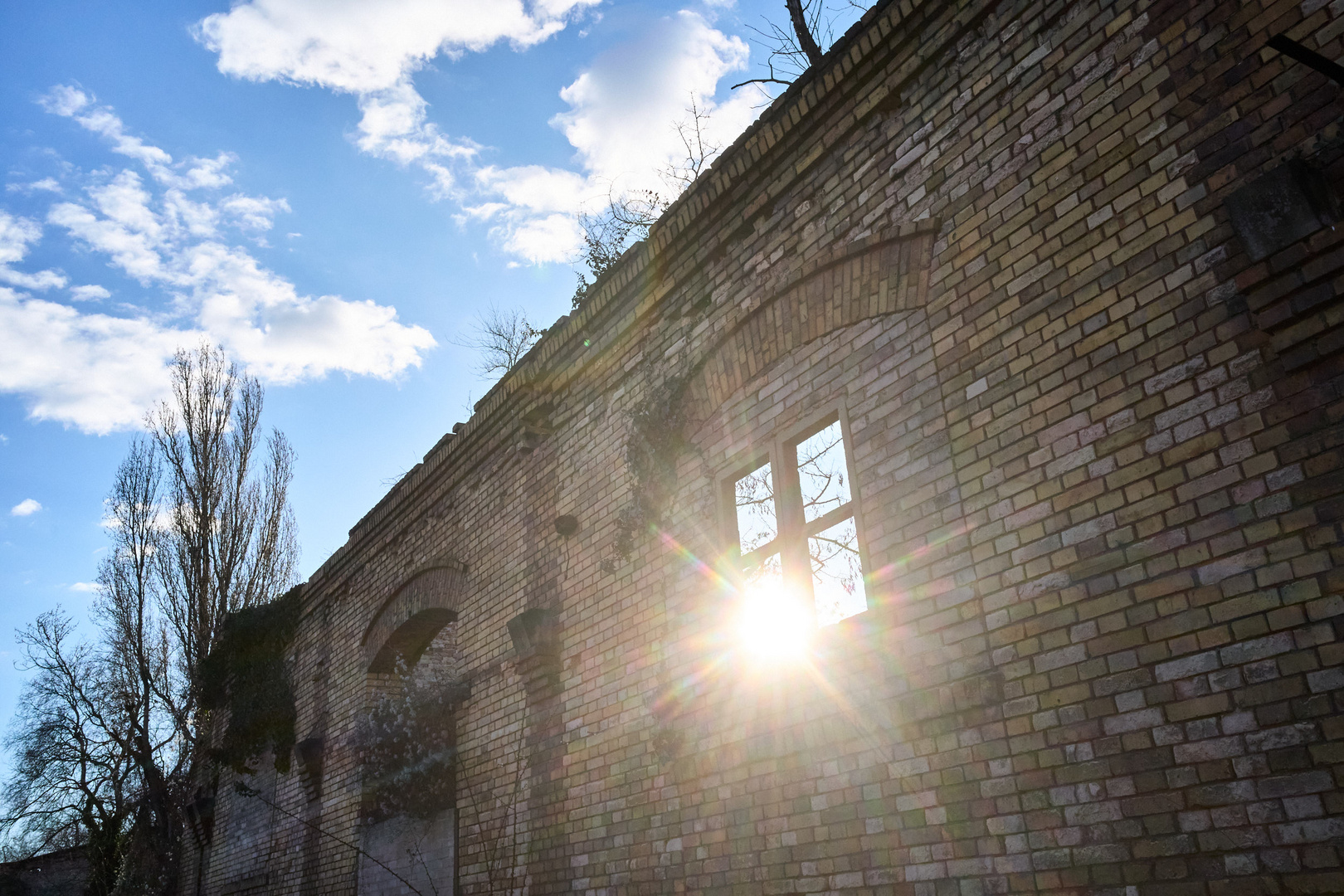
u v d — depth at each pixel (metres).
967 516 4.66
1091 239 4.36
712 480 6.50
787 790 5.37
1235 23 3.94
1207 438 3.77
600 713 7.17
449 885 8.76
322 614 13.48
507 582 8.90
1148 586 3.86
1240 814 3.41
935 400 4.96
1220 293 3.82
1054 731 4.07
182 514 22.06
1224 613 3.59
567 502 8.16
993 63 5.02
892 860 4.66
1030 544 4.34
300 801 12.64
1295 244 3.52
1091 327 4.29
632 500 7.24
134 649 21.73
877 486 5.20
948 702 4.51
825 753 5.18
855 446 5.40
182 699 19.70
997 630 4.40
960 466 4.76
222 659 15.31
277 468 23.80
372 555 12.07
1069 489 4.23
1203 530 3.72
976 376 4.77
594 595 7.54
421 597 10.63
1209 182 3.93
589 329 8.20
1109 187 4.32
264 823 13.76
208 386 23.69
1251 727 3.43
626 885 6.47
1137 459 4.00
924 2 5.38
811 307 5.92
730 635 6.07
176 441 22.89
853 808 4.93
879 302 5.43
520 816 7.93
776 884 5.30
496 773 8.48
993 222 4.85
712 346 6.70
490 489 9.54
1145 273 4.11
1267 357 3.64
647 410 7.06
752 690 5.80
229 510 22.50
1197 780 3.56
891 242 5.41
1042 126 4.69
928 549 4.83
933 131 5.30
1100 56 4.48
